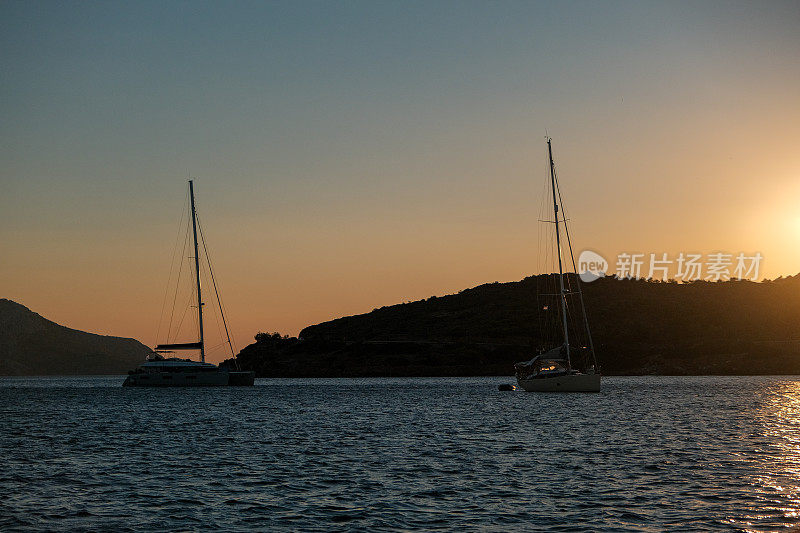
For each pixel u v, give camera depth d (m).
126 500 27.73
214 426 53.81
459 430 49.44
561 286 85.62
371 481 30.86
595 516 24.80
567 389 84.56
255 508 26.38
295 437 46.22
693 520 24.19
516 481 30.52
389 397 89.62
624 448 39.44
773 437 43.47
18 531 23.72
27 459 37.47
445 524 24.12
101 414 66.19
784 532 22.88
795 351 160.62
